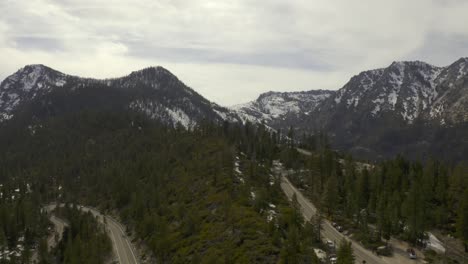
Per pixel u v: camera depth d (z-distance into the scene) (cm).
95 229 17388
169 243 13075
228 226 11931
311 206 14525
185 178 18412
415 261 10425
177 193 17375
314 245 10594
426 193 13775
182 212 14975
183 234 13338
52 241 17775
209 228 12612
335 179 14875
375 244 11294
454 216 13100
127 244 16138
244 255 9775
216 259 10250
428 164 16712
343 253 8850
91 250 14300
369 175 15800
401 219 12862
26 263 15175
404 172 16938
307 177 17762
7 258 15825
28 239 17600
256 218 11650
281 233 10594
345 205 14212
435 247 11388
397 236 12131
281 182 17225
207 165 18275
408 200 12500
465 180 14588
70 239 15675
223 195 14425
